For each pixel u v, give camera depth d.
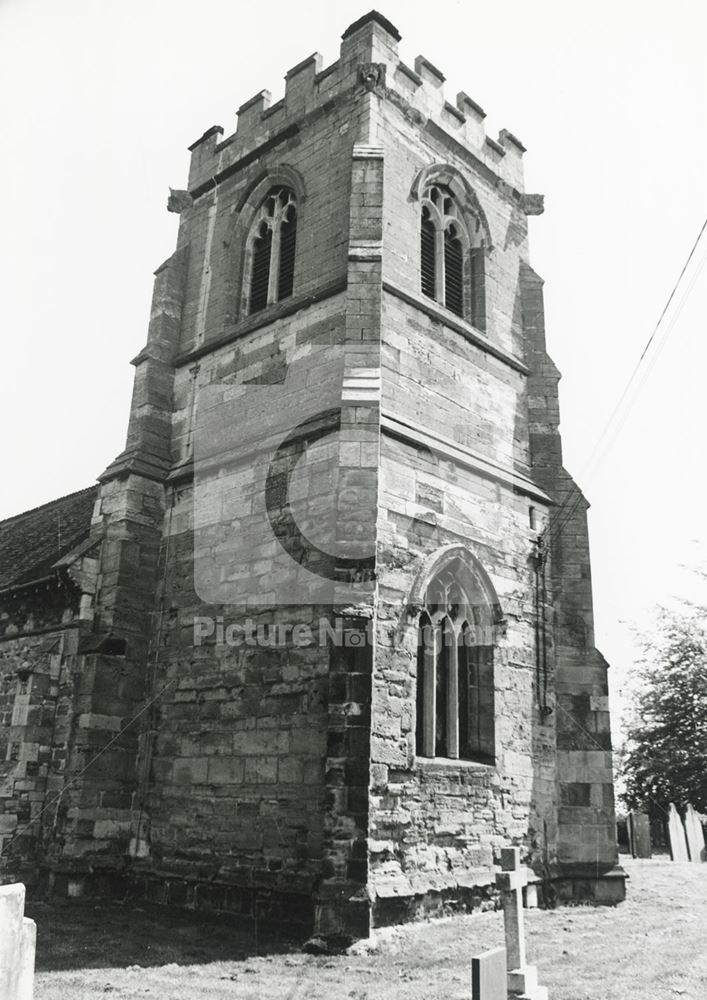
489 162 20.88
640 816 27.88
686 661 38.56
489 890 14.61
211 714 15.66
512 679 16.62
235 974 10.40
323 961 11.04
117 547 17.66
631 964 11.01
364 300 15.92
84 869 15.45
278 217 19.59
